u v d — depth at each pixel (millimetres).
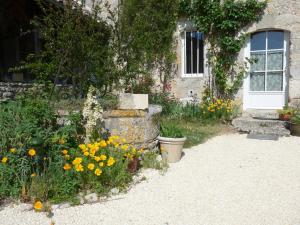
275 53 7617
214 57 8062
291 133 6516
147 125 4605
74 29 5375
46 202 3078
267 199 3234
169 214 2910
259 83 7840
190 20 8297
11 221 2744
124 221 2777
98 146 3582
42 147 3359
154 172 4102
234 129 7031
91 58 5773
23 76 7500
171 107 8055
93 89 4195
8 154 3254
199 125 7348
